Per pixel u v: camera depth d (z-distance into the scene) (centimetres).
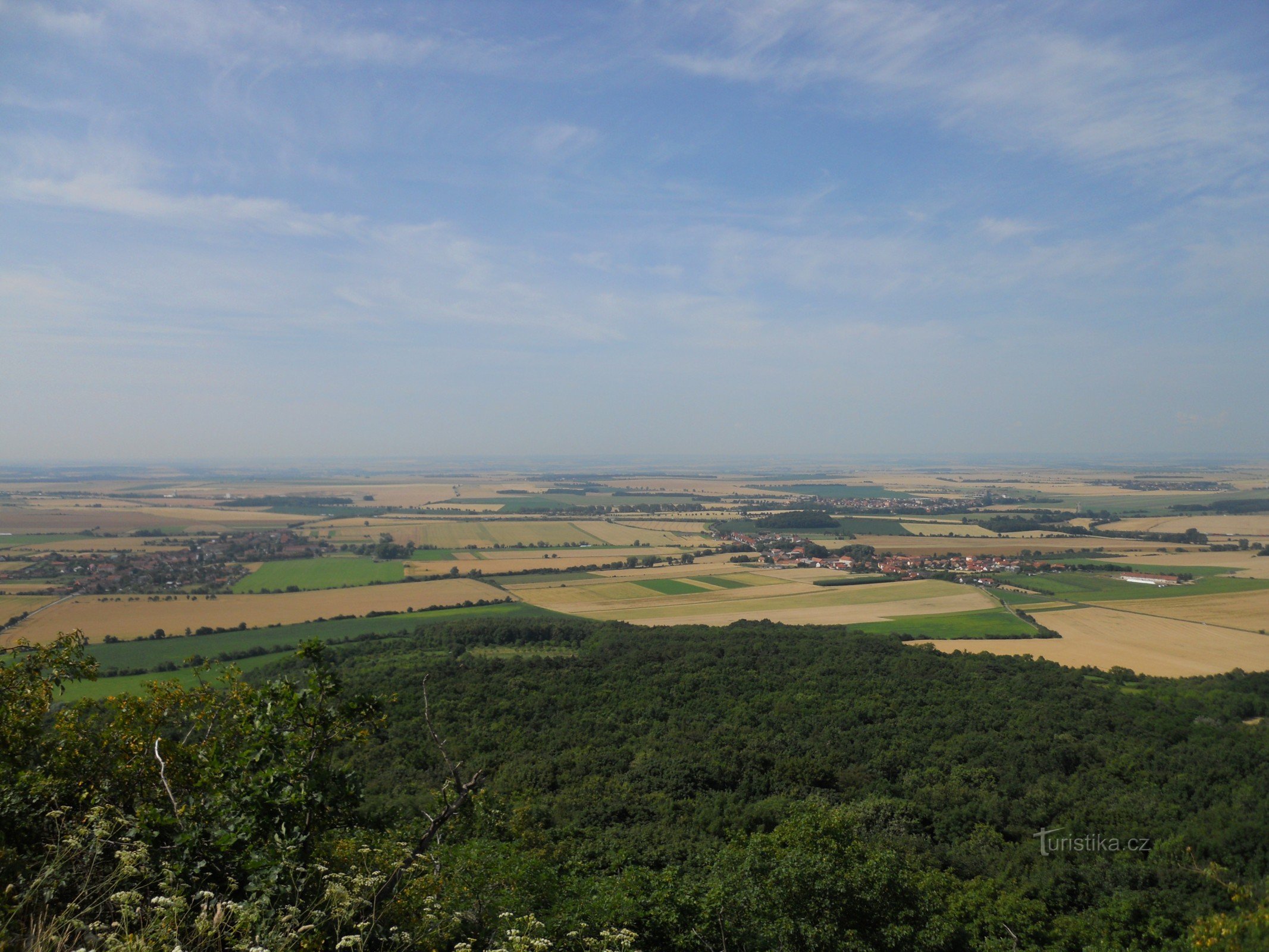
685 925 1828
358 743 1094
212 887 897
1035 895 2581
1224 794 3456
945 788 3603
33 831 969
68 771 1155
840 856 2169
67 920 783
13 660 1382
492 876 1349
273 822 952
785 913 1950
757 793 3553
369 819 1587
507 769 3712
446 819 1019
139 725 1278
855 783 3688
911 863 2697
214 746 1095
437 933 993
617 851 2662
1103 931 2364
